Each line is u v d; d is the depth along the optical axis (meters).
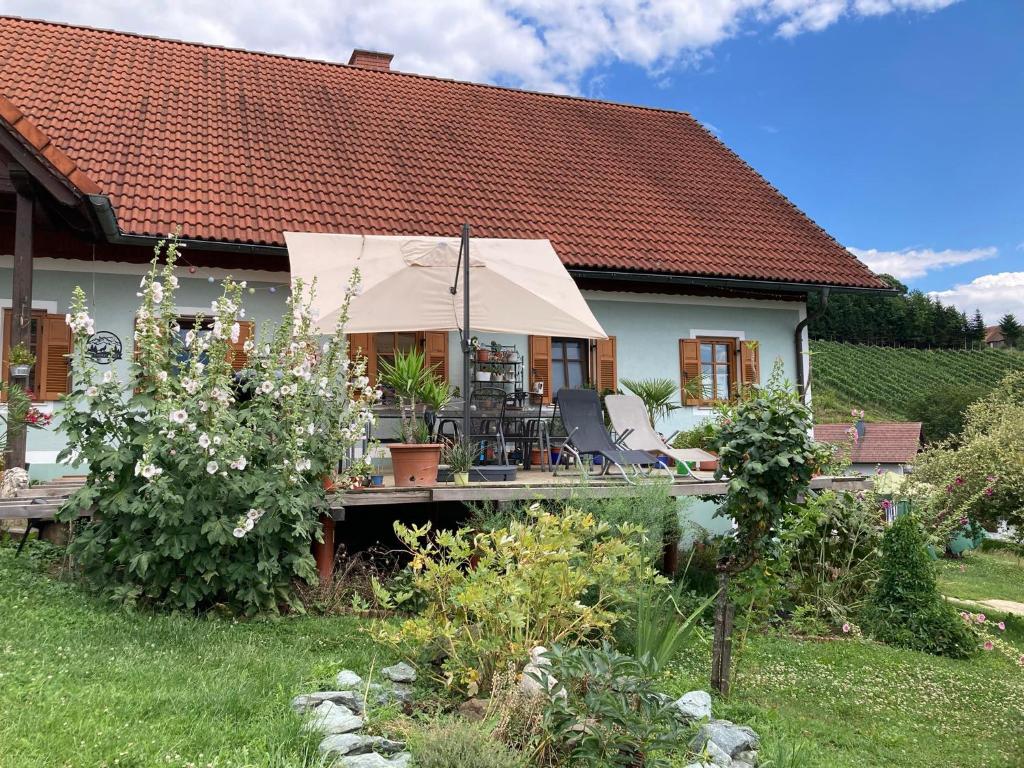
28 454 9.93
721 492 9.07
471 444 8.63
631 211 14.23
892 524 9.77
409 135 14.55
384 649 5.54
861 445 37.94
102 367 10.25
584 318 9.19
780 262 13.92
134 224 9.98
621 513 7.48
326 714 4.12
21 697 3.89
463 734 3.88
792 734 5.39
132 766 3.34
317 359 7.03
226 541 5.86
